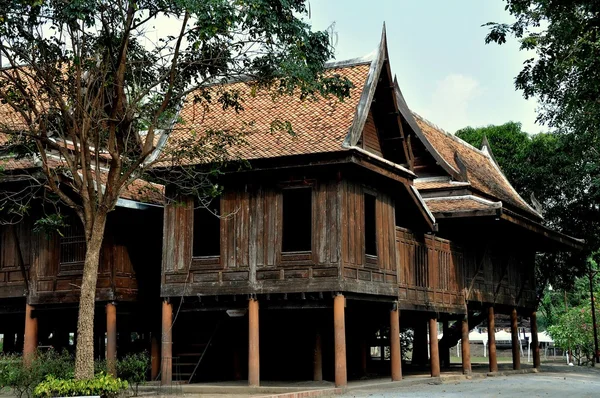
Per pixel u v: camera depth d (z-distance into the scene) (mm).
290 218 20422
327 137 19062
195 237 20516
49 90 16047
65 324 24875
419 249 23344
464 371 25781
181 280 20203
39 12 14906
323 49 15836
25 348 21594
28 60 15477
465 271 26203
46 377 14969
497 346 58375
